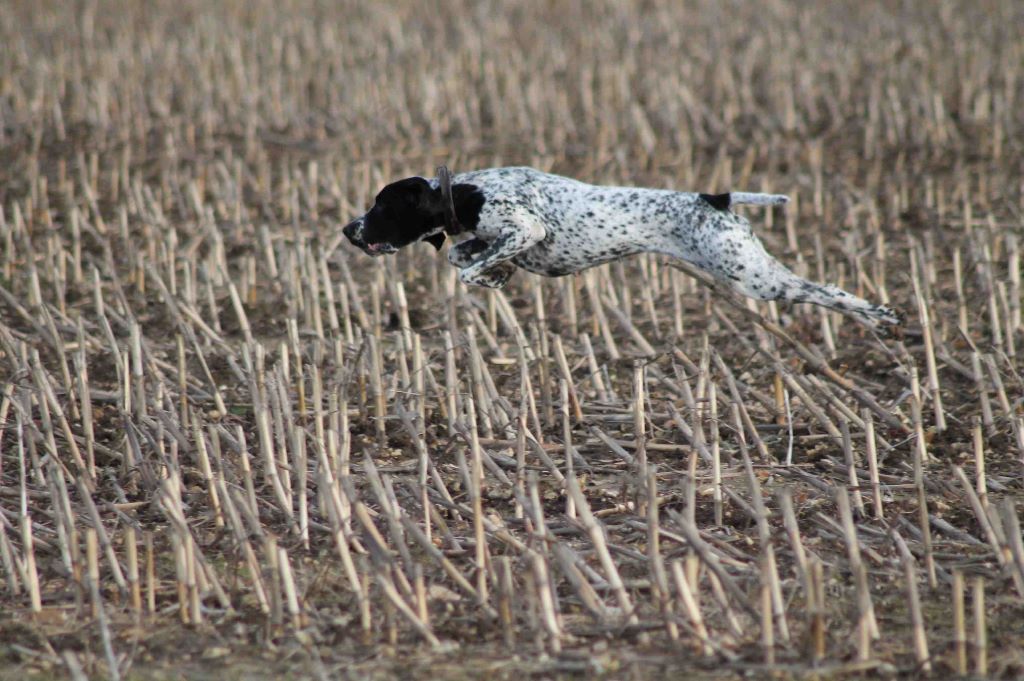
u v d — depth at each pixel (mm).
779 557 18375
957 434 23047
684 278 32094
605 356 27984
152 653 15953
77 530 19422
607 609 16609
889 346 27641
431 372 25312
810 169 41656
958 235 35000
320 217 37938
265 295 32219
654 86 48688
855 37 55125
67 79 50938
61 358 24406
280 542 18938
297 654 15852
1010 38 53000
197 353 25203
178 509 17656
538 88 47531
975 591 14977
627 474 20625
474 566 18109
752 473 18875
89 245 35281
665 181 39969
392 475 21641
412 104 49500
